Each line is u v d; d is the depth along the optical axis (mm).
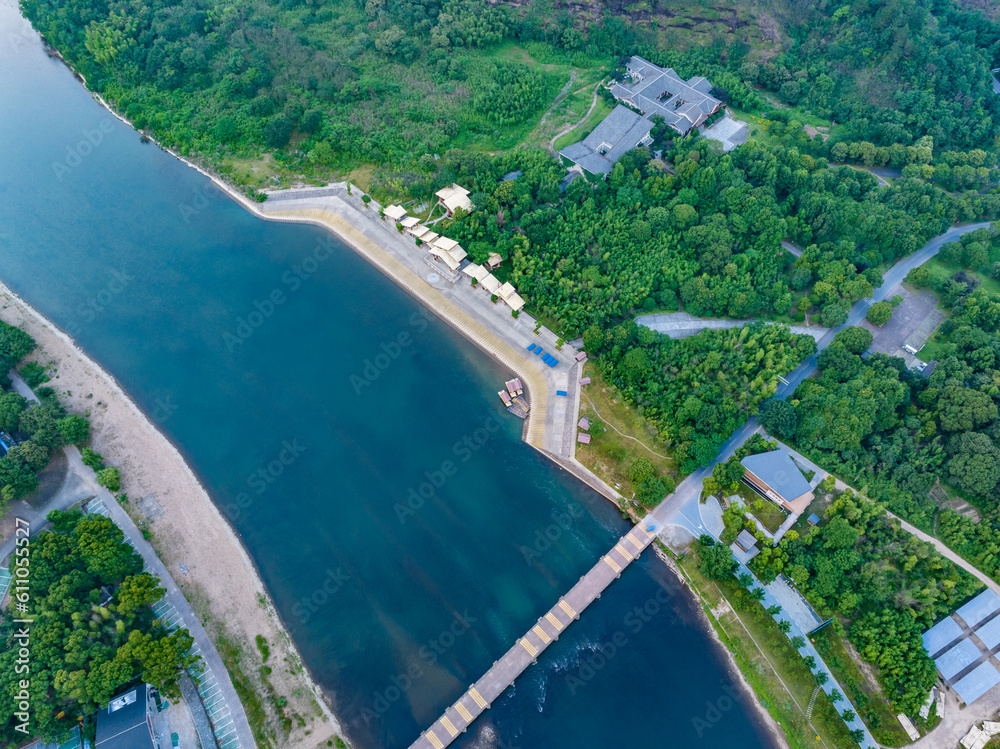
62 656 104750
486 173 177750
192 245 173625
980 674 110625
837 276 161000
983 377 139000
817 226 170375
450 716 108000
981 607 116875
